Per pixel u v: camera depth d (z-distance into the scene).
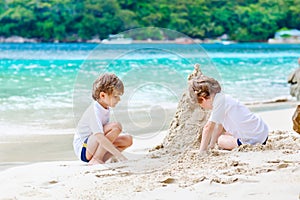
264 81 10.94
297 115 4.47
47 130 5.44
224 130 4.21
